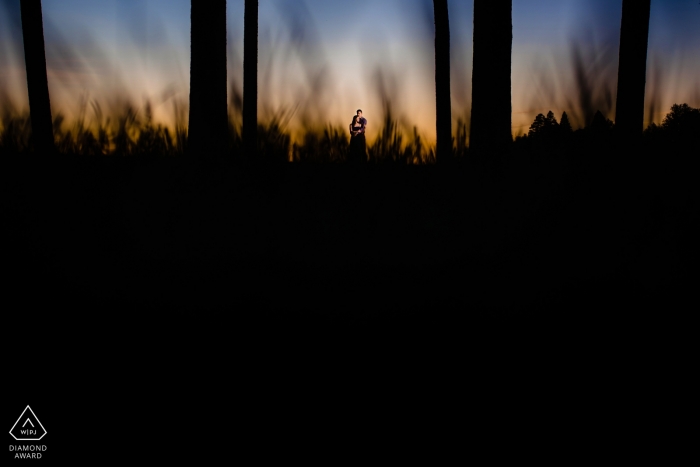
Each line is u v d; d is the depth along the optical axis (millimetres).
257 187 4461
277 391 2021
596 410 1893
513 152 4578
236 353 2330
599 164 4312
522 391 2025
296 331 2588
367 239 4074
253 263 3674
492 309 2857
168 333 2541
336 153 4324
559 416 1862
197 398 1969
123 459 1634
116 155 4621
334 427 1805
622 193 4207
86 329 2559
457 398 1983
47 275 3336
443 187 4473
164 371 2166
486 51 5594
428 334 2555
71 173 4594
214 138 5941
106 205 4516
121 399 1954
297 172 4434
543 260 3547
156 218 4348
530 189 4297
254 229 4184
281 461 1632
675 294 2973
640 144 4352
